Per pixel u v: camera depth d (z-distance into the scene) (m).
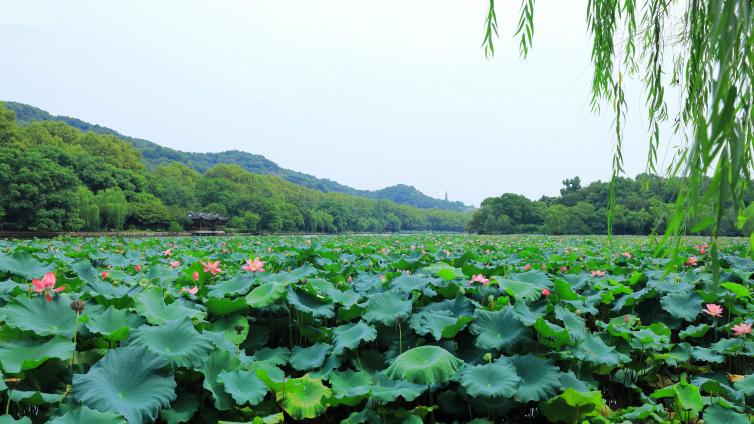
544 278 5.48
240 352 3.85
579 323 4.27
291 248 11.39
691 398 3.28
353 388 3.37
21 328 3.07
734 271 6.21
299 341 4.72
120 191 69.81
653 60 3.30
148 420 2.66
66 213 48.97
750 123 2.15
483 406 3.31
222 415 3.24
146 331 3.31
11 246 12.19
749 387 3.47
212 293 5.12
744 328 3.96
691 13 2.65
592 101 3.56
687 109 2.83
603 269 8.43
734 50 1.81
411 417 3.08
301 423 3.52
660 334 4.67
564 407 3.24
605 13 3.19
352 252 11.74
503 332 3.90
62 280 5.17
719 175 1.77
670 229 2.14
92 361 3.27
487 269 6.76
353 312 4.54
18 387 2.86
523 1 3.25
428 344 4.05
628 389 4.35
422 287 5.12
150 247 13.45
